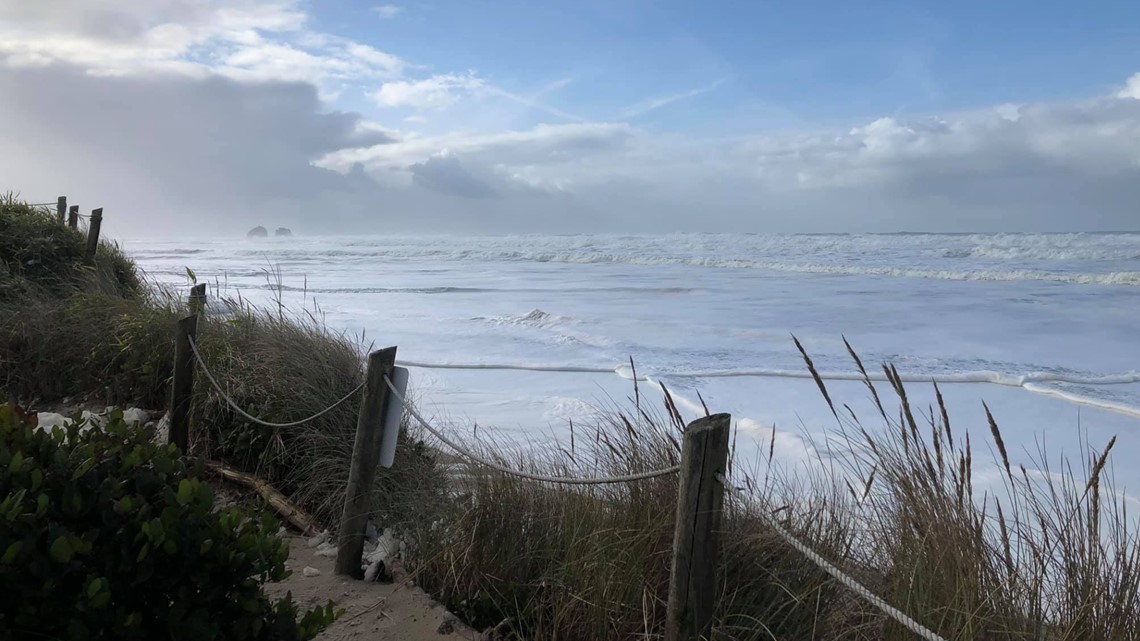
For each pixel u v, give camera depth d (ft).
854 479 18.12
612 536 12.12
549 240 240.12
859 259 121.29
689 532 9.09
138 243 350.02
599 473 14.24
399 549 14.99
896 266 107.55
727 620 10.90
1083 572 10.12
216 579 8.27
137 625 7.59
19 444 9.09
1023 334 51.42
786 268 115.96
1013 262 109.81
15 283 30.48
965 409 32.45
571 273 113.19
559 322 56.49
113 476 9.09
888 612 8.18
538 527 13.67
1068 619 10.02
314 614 9.23
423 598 13.35
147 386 24.54
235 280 99.45
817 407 32.50
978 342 48.39
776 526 9.82
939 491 11.06
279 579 8.96
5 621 7.33
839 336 50.70
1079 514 10.66
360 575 14.39
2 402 10.87
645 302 71.31
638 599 11.55
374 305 68.74
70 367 26.20
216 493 18.26
